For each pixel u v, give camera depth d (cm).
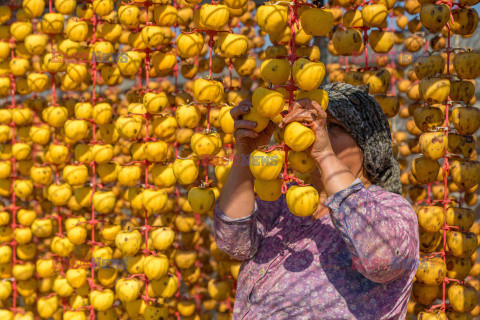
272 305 139
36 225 226
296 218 150
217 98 150
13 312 238
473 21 176
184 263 224
